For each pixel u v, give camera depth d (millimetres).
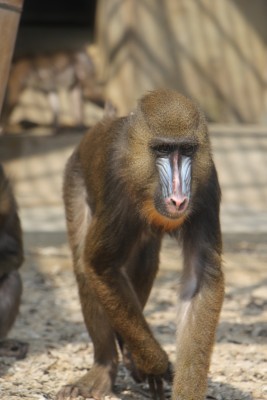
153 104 9578
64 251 20688
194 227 9891
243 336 14000
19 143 27609
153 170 9555
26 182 26859
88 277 10000
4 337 13625
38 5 36219
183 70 30969
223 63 31562
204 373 9430
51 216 24078
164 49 30609
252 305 16281
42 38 34594
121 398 10797
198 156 9547
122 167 9828
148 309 15992
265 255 20625
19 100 30734
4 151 27453
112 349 11055
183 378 9367
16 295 13750
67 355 12859
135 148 9625
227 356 12719
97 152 10664
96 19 33531
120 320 9805
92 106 32406
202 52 31203
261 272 18734
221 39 31453
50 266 19141
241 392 10969
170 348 13305
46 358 12727
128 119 10070
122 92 30609
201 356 9461
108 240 9867
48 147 27625
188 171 9391
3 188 13578
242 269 18859
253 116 32125
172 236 10234
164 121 9375
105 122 11336
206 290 9742
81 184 11641
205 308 9656
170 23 30672
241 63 31797
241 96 31922
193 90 31219
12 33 10461
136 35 30297
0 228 13516
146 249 11203
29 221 23281
